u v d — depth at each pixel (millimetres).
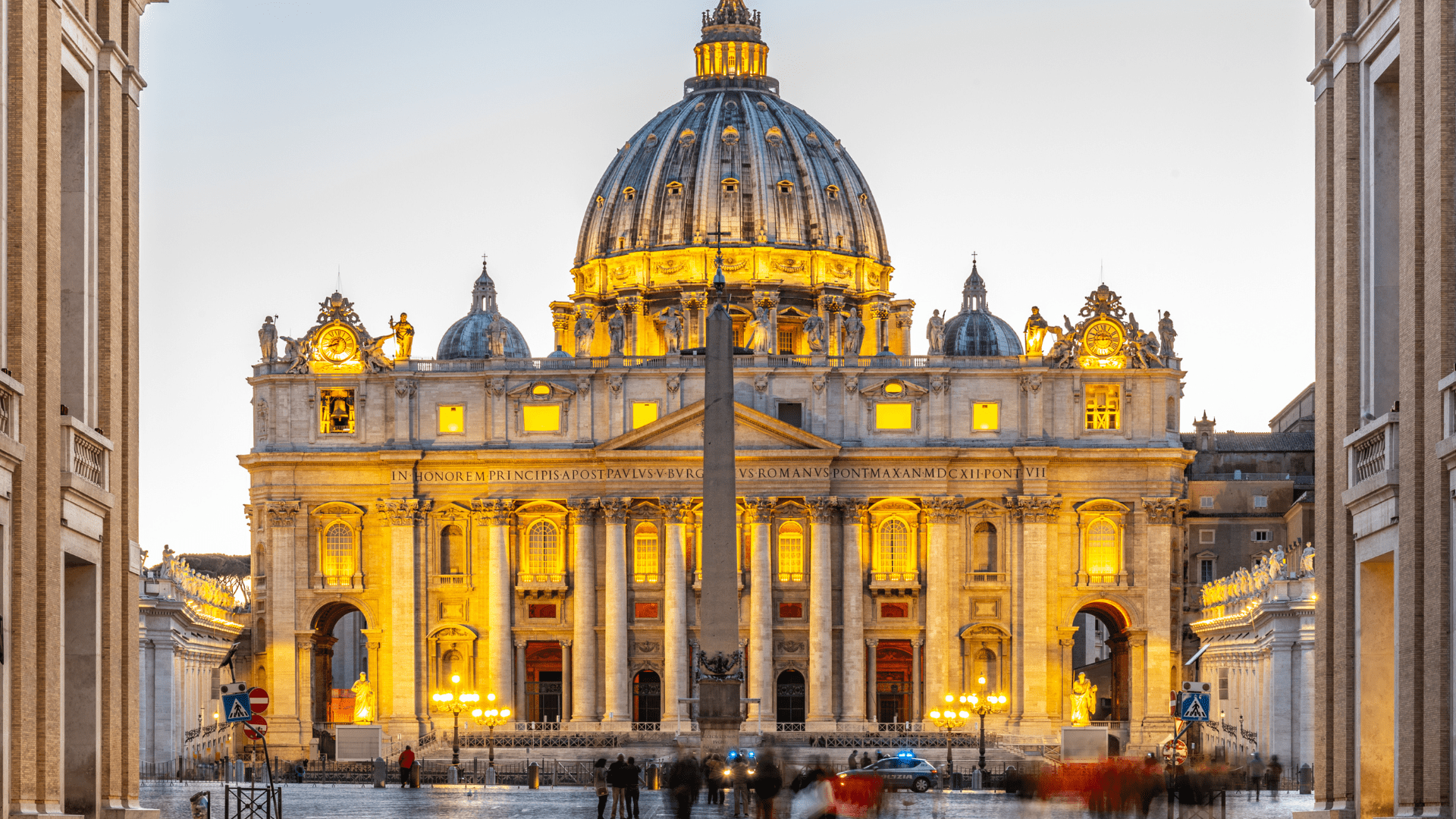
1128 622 150750
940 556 150500
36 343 41500
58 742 42125
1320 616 49250
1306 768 103312
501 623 151250
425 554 152375
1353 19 47812
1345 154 47719
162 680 122812
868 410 152750
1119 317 152500
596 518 152625
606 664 150875
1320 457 49438
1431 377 41219
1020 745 145875
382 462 152375
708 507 83375
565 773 123375
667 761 116500
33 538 40875
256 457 153000
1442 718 40562
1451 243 40844
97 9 47062
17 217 40344
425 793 101750
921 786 110750
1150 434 151750
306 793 99438
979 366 152375
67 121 45906
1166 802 71938
